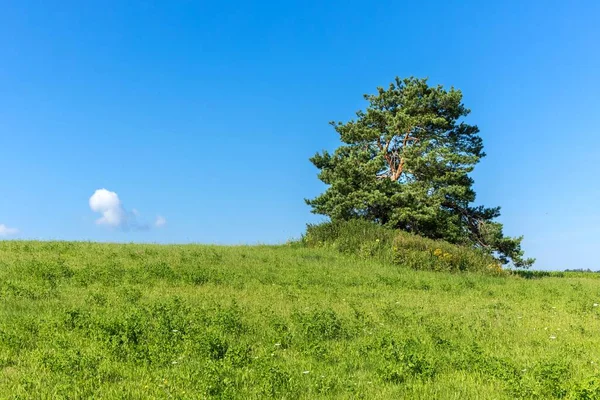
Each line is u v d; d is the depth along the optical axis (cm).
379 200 3447
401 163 3816
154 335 1041
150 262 2106
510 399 797
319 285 1950
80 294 1502
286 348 1060
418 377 872
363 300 1688
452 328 1288
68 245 2497
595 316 1599
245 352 934
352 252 2895
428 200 3541
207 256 2378
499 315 1518
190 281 1797
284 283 1912
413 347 1051
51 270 1772
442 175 3659
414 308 1580
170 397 742
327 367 914
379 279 2169
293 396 780
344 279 2100
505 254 3634
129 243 2786
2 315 1195
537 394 804
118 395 748
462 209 3775
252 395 770
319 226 3234
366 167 3600
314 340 1091
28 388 769
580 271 4041
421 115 3806
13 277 1689
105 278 1731
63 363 849
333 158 3841
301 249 2934
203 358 938
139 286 1686
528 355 1073
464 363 955
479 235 3722
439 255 2816
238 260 2347
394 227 3547
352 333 1179
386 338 1056
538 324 1416
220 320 1162
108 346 956
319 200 3769
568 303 1877
